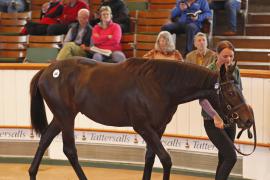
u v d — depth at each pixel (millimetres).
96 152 10086
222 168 6762
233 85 6172
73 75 7211
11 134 10453
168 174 6480
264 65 11602
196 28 11656
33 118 7805
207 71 6324
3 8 15578
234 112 6105
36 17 15062
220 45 6672
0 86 10305
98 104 6844
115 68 6875
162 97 6453
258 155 8570
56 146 10211
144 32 13180
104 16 11539
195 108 9023
